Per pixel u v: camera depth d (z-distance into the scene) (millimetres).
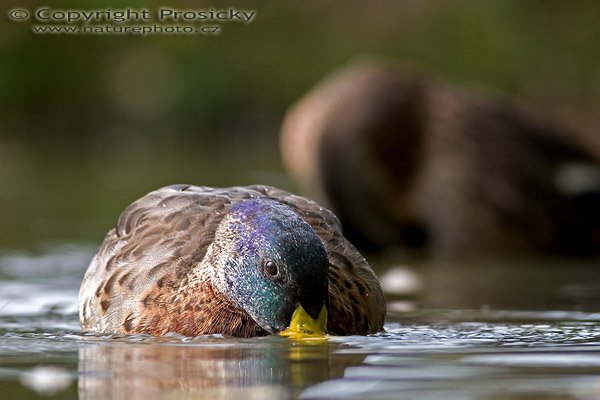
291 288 8906
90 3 24375
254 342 8844
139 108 29531
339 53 28094
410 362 7980
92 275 10211
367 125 16312
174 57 29484
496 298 11844
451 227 15586
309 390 7145
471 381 7305
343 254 9836
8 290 12227
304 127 17328
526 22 26578
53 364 8094
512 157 15812
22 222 17859
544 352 8391
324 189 16422
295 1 29016
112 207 19234
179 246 9727
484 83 26297
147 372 7762
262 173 22312
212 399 6984
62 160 26531
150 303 9461
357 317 9383
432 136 16234
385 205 16047
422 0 27797
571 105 24797
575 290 12328
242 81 28922
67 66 29750
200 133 29156
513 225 15492
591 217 15516
